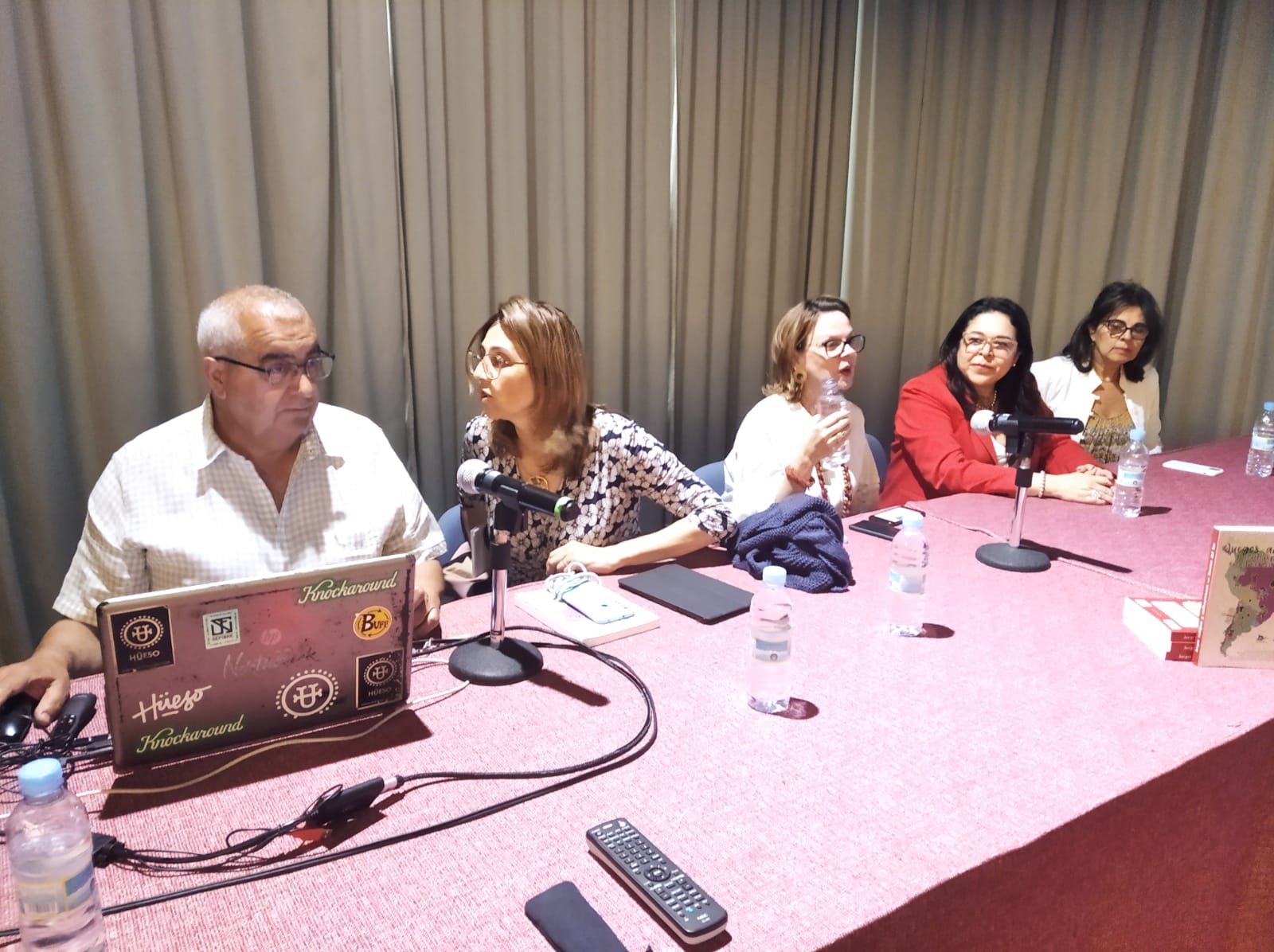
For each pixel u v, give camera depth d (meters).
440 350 2.62
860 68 3.36
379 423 2.54
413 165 2.44
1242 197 3.05
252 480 1.43
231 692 0.99
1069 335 3.44
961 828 0.89
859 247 3.49
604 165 2.80
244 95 2.17
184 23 2.07
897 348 3.63
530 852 0.84
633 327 3.02
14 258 1.95
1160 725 1.10
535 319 1.71
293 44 2.21
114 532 1.37
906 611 1.47
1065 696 1.17
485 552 1.25
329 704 1.06
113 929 0.74
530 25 2.61
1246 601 1.25
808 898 0.78
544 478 1.86
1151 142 3.14
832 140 3.36
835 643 1.34
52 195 2.03
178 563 1.38
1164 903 1.07
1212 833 1.10
